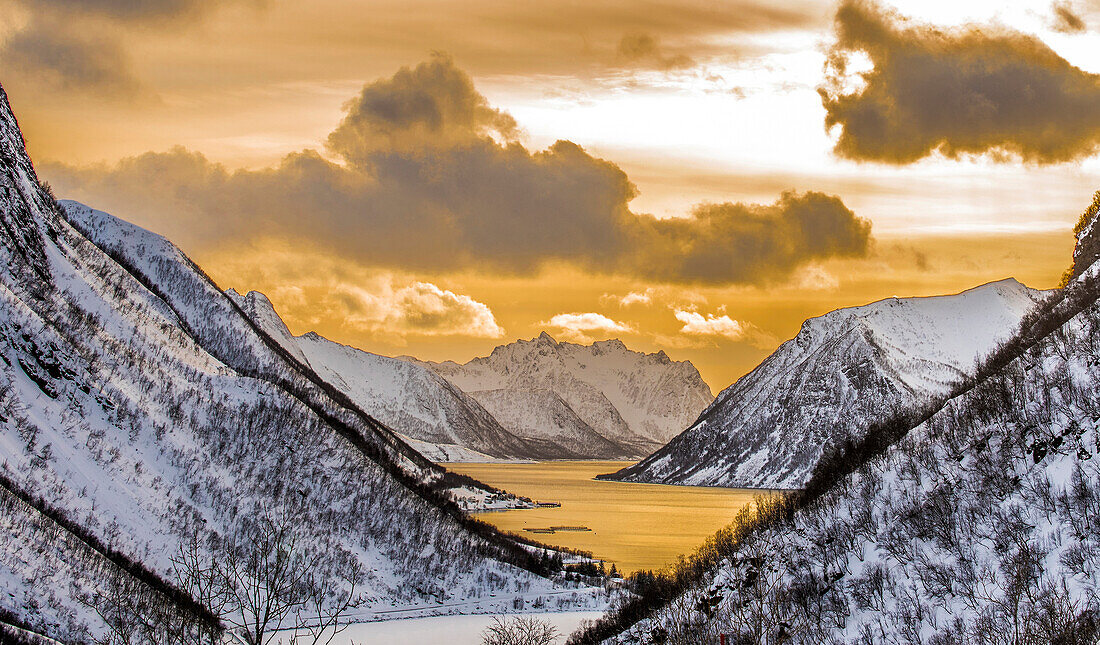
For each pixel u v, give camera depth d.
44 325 168.12
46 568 109.94
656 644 93.00
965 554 77.75
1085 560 68.69
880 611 78.06
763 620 78.38
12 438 140.88
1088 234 153.88
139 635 84.81
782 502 114.75
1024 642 62.97
